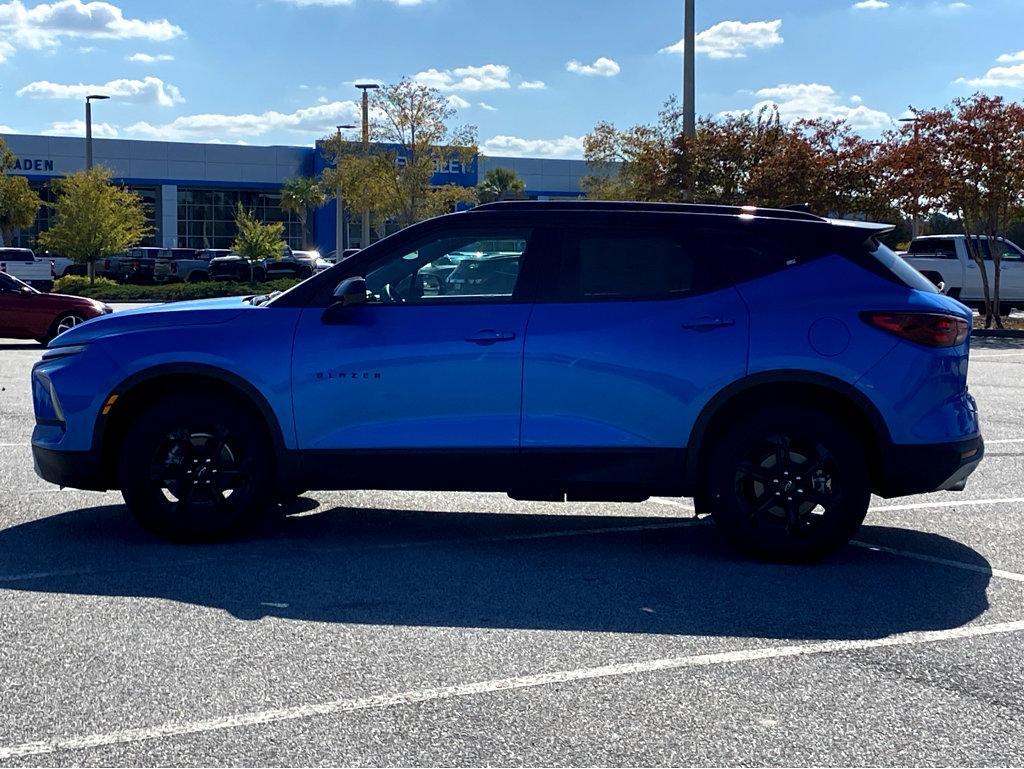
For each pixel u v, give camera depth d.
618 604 5.64
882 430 6.30
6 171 63.09
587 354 6.37
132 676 4.60
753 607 5.60
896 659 4.85
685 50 23.88
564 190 77.62
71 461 6.78
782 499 6.34
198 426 6.67
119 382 6.69
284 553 6.62
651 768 3.77
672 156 30.20
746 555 6.57
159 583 5.97
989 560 6.54
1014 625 5.32
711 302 6.42
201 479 6.70
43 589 5.85
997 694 4.45
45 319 20.59
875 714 4.24
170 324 6.74
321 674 4.63
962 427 6.38
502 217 6.64
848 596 5.80
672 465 6.41
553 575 6.19
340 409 6.54
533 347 6.40
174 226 70.56
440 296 6.61
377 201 46.34
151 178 69.25
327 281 6.69
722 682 4.56
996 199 25.22
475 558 6.55
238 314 6.71
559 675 4.64
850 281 6.41
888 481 6.34
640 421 6.39
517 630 5.22
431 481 6.54
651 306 6.44
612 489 6.48
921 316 6.32
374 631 5.20
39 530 7.18
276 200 74.06
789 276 6.45
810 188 28.34
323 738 4.00
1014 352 20.52
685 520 7.64
